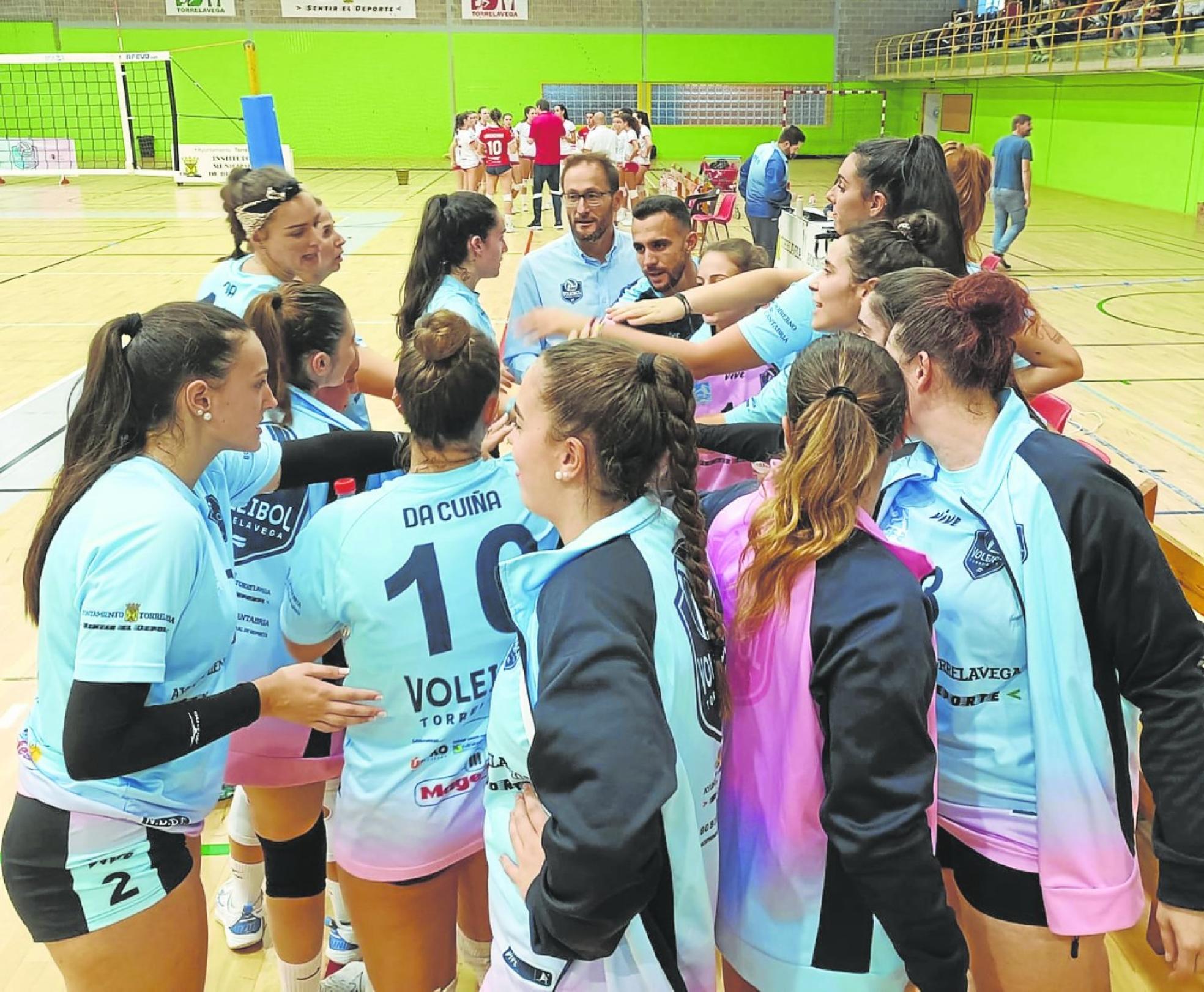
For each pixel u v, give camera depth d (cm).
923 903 140
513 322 398
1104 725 167
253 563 229
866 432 149
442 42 2578
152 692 170
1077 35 1864
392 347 897
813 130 2702
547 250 393
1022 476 167
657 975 143
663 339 227
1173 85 1784
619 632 135
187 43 2548
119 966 174
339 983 254
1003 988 179
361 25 2559
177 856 179
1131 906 171
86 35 2536
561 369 149
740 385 314
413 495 188
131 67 2548
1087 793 167
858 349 157
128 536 159
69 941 172
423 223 326
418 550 186
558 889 129
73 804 168
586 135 1808
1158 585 159
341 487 249
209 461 178
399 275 1217
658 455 150
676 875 144
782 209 1217
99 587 157
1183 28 1591
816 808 152
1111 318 1029
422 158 2652
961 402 174
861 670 140
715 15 2598
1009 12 2167
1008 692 171
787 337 223
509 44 2588
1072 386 789
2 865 175
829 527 147
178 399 168
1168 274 1261
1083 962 174
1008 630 168
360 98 2608
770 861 158
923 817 139
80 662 156
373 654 187
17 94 2552
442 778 192
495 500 193
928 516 178
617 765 126
